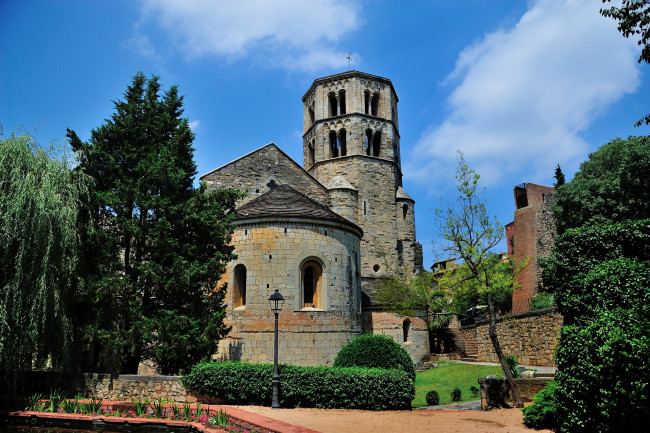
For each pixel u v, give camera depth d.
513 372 21.52
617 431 10.16
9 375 17.55
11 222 17.05
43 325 17.02
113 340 18.44
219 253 20.91
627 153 32.56
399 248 41.88
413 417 14.93
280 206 26.52
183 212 21.16
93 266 20.19
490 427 13.13
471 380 24.92
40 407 17.84
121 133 22.56
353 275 26.75
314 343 23.78
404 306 27.69
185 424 15.19
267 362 23.08
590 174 37.28
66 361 19.23
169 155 22.11
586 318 12.51
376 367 19.05
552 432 12.30
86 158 21.70
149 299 20.78
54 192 18.16
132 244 21.19
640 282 11.80
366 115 43.03
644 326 10.07
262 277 24.33
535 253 46.78
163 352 18.89
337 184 38.75
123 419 15.91
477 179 20.00
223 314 20.69
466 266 21.88
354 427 13.17
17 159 17.98
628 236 13.19
